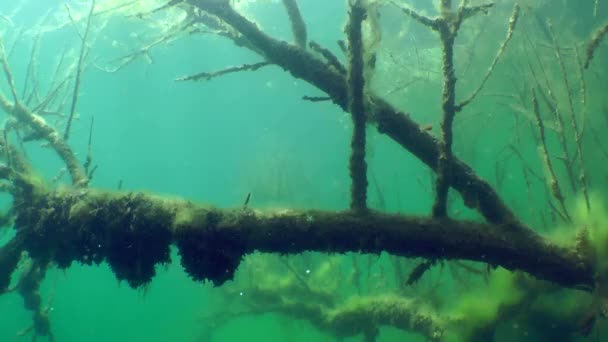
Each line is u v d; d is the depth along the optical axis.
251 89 18.33
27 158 2.87
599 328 3.63
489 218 2.55
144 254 2.46
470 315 3.91
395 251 2.50
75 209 2.46
